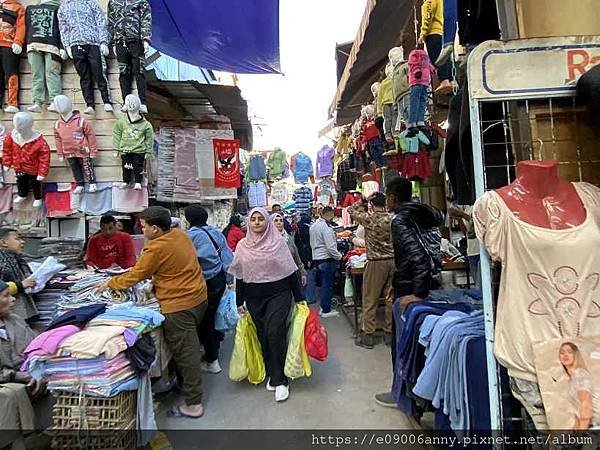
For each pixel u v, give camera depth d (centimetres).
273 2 522
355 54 549
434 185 477
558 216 159
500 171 186
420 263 279
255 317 367
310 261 719
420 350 246
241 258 364
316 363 429
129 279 310
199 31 571
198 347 332
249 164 1044
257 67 668
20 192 422
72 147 418
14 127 414
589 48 174
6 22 431
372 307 469
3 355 266
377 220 462
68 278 363
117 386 243
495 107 187
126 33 426
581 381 148
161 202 624
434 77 421
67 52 432
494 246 162
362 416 314
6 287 275
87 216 475
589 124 186
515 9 202
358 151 705
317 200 1205
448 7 298
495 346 166
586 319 153
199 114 728
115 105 438
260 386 377
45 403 285
